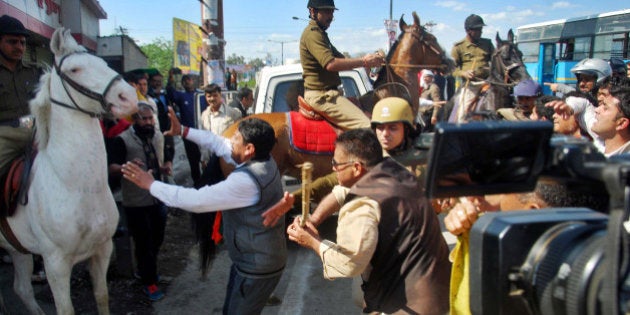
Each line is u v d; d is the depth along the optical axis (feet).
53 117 10.10
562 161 3.91
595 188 4.22
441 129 3.81
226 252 18.01
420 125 17.89
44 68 10.83
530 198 5.64
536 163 4.13
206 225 12.55
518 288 4.03
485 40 23.95
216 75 37.37
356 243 6.70
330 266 7.04
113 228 11.00
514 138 4.00
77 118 9.98
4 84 13.17
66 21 55.77
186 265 16.79
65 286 10.51
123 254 15.21
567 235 3.87
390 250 6.91
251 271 9.17
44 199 10.11
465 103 20.53
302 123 16.17
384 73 18.44
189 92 28.09
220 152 10.61
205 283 15.38
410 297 6.82
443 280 6.95
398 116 8.48
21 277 12.11
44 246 10.37
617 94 9.28
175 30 42.91
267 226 8.32
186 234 19.95
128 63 77.05
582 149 3.82
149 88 24.25
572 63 50.83
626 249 3.05
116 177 13.87
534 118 14.30
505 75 21.18
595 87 17.54
